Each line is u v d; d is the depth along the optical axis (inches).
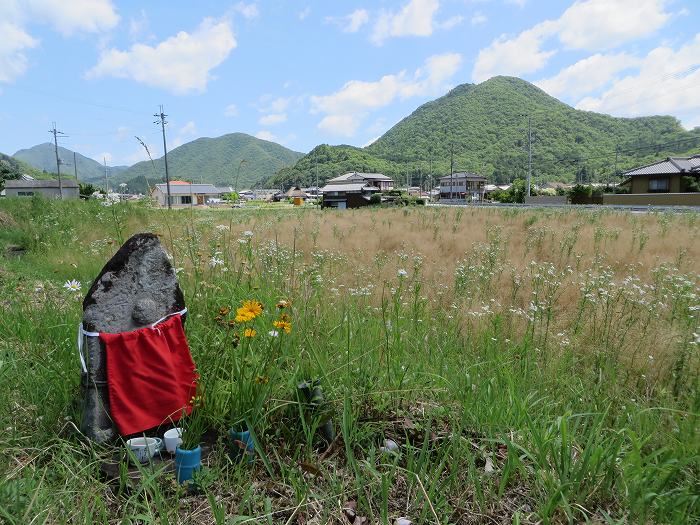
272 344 120.9
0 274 302.0
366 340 152.5
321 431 109.1
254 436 93.0
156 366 108.6
